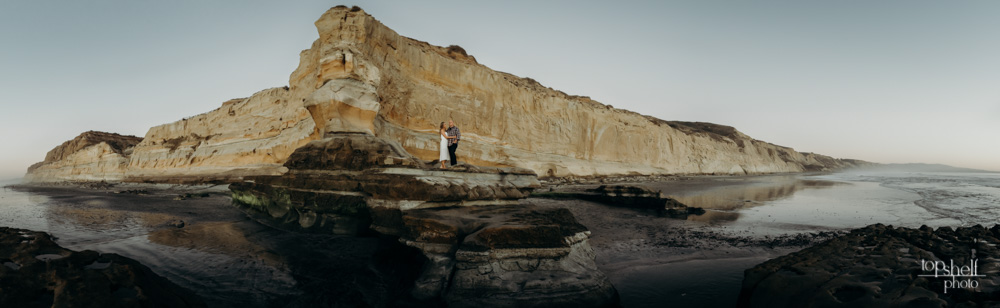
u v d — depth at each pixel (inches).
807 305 169.5
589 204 658.8
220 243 345.7
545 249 240.8
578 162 1418.6
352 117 475.5
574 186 942.4
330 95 459.2
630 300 224.1
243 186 566.6
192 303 201.8
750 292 200.5
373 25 754.8
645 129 1818.4
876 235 281.6
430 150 875.4
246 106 1117.7
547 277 229.6
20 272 176.6
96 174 1556.3
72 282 170.1
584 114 1486.2
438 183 342.0
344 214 376.8
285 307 211.3
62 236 367.9
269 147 927.7
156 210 571.5
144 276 197.5
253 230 406.3
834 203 705.6
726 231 431.5
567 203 667.4
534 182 495.2
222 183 965.8
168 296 193.5
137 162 1413.6
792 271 203.2
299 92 906.1
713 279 258.8
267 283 245.8
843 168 4894.2
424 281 231.0
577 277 232.8
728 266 289.4
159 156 1337.4
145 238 364.5
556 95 1456.7
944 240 258.8
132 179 1315.2
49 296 165.9
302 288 238.7
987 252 220.5
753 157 2908.5
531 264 237.6
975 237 265.6
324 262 289.3
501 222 270.7
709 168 2278.5
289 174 460.1
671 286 246.2
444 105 960.9
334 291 235.1
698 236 402.9
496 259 233.0
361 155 399.2
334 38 673.6
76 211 561.0
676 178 1683.1
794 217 534.3
